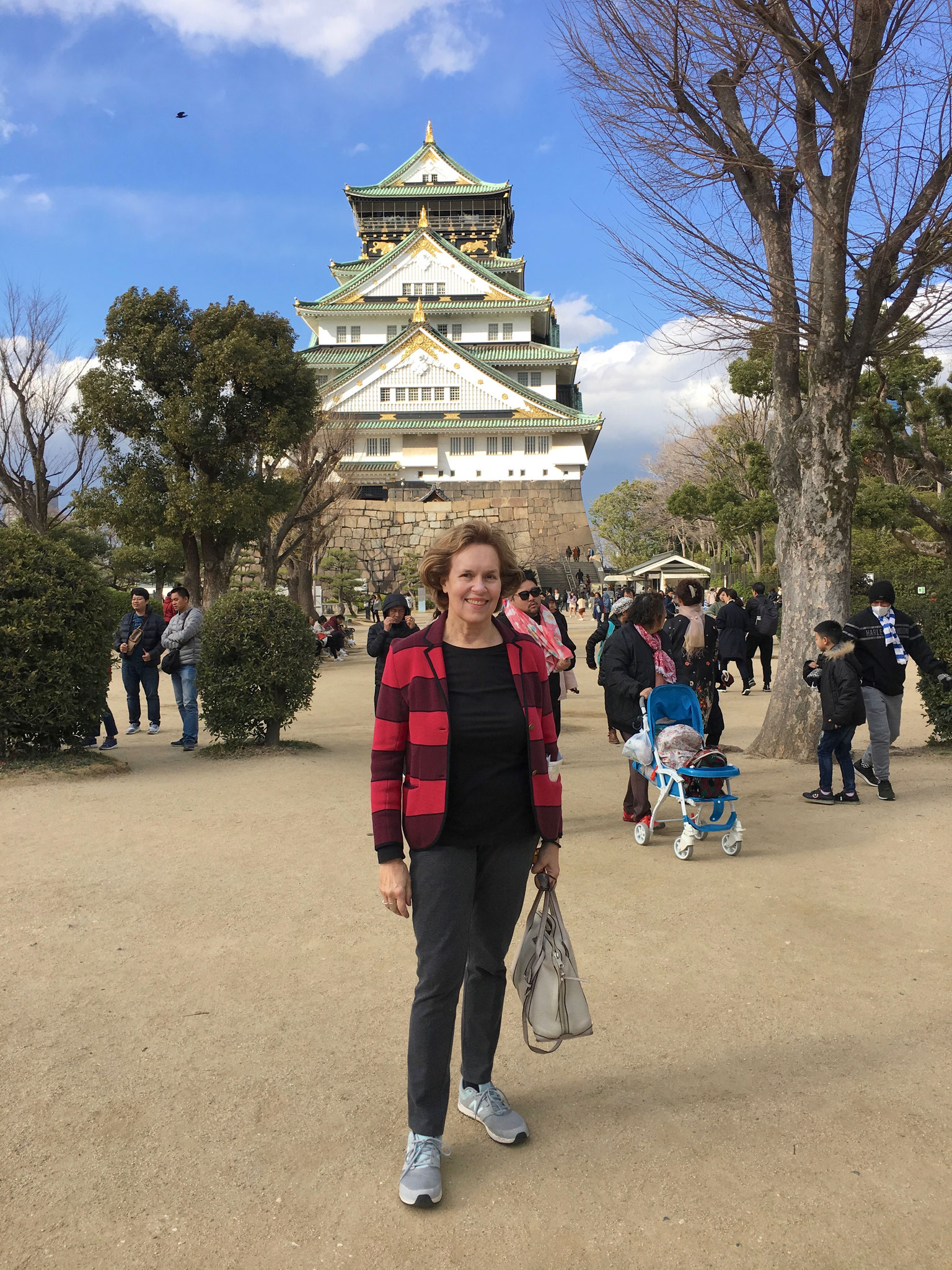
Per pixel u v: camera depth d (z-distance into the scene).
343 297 64.38
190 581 21.94
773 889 4.71
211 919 4.37
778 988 3.53
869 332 7.80
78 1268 2.08
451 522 56.97
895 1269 2.05
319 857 5.39
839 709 6.34
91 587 8.05
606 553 77.62
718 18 6.65
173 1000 3.49
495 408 58.31
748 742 9.62
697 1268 2.06
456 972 2.42
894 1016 3.27
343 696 15.42
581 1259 2.10
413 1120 2.41
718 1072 2.92
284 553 25.41
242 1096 2.81
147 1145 2.55
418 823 2.40
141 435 19.81
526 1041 2.62
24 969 3.77
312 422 21.50
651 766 5.61
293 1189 2.37
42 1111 2.72
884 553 27.70
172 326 19.69
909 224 7.16
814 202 7.64
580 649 24.06
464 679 2.47
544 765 2.53
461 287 64.50
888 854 5.26
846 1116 2.65
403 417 58.47
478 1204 2.30
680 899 4.59
